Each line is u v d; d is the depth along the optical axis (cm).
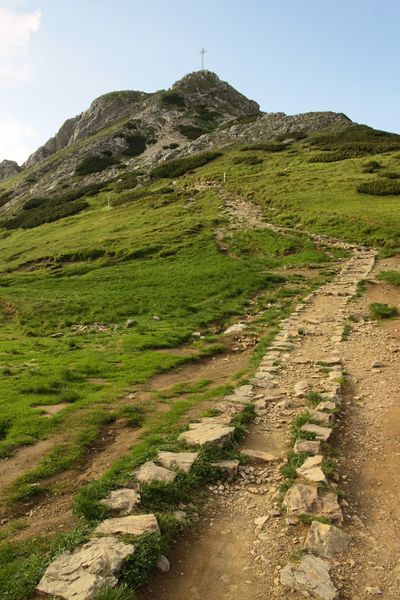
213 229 5700
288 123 12775
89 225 7412
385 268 3594
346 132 11150
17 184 14125
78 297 3684
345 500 873
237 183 8188
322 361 1741
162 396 1521
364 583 674
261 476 977
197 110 16825
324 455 1023
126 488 894
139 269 4531
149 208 7738
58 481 1009
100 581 632
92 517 812
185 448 1065
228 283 3597
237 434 1147
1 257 6506
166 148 13575
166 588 672
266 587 669
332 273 3672
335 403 1311
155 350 2167
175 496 875
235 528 813
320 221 5241
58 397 1532
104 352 2155
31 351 2353
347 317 2412
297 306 2794
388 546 753
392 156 8188
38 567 692
